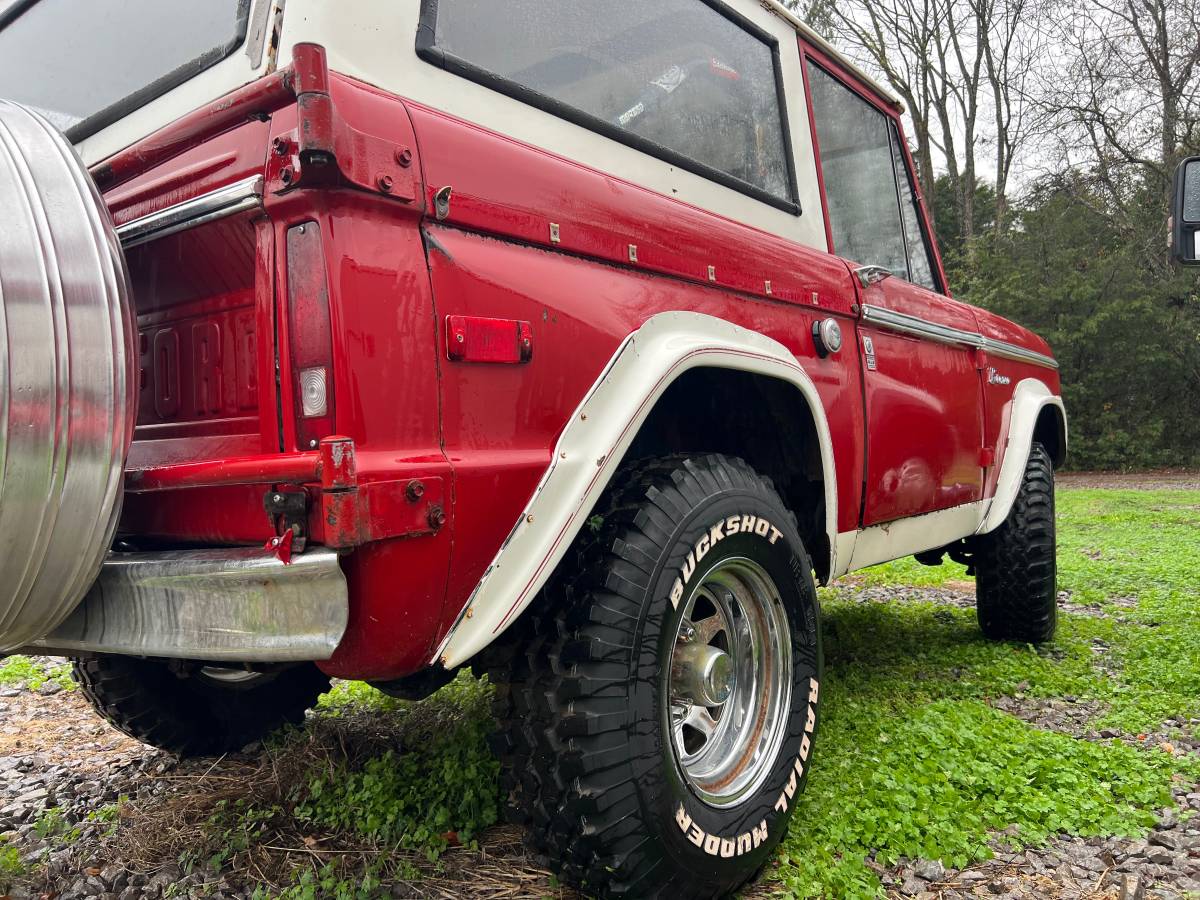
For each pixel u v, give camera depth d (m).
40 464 1.45
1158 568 6.52
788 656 2.32
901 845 2.30
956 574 6.74
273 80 1.51
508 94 1.98
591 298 1.96
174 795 2.80
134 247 1.86
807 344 2.71
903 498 3.24
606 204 2.06
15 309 1.43
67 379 1.48
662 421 2.66
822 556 2.74
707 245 2.36
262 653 1.50
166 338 1.95
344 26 1.67
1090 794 2.63
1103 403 20.64
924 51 24.22
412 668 1.63
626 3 2.39
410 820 2.43
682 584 1.96
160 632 1.64
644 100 2.45
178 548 1.83
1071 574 6.36
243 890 2.22
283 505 1.48
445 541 1.60
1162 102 21.86
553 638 1.87
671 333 2.11
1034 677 3.78
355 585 1.51
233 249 1.71
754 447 2.72
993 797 2.61
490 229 1.76
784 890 2.12
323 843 2.43
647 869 1.83
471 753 2.77
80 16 2.34
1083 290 20.31
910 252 3.86
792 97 3.08
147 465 1.86
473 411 1.70
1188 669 3.87
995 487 4.06
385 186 1.56
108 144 2.09
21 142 1.59
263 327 1.60
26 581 1.52
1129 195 22.20
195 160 1.71
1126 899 2.05
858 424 2.95
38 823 2.56
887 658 4.12
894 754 2.82
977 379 3.92
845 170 3.41
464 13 1.92
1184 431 20.62
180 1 2.01
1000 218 24.17
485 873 2.23
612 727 1.79
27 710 3.80
